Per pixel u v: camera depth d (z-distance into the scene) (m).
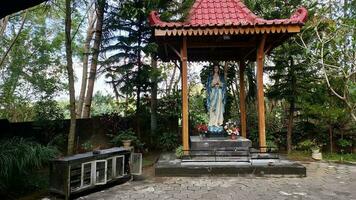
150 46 10.02
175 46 9.41
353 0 10.86
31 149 6.03
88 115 12.40
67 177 5.70
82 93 14.12
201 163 8.11
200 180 7.35
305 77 10.96
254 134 11.50
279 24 8.01
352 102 10.52
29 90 14.23
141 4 10.77
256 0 11.76
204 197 5.95
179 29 8.07
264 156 8.41
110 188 6.68
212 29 8.08
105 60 11.10
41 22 14.81
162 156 9.46
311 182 7.11
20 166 5.67
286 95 10.91
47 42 14.66
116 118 11.27
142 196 6.05
